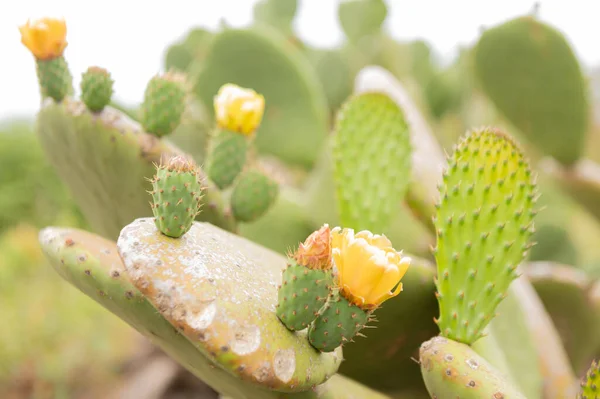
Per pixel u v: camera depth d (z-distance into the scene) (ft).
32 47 3.82
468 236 3.47
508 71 6.40
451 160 3.50
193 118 7.84
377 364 4.21
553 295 5.68
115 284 3.26
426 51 15.07
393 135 4.24
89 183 4.01
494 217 3.46
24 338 10.80
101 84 3.74
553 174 7.13
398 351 4.17
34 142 18.74
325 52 11.35
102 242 3.43
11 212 17.16
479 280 3.47
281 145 7.83
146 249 3.06
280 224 5.80
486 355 3.93
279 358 3.01
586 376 3.32
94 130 3.75
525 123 6.76
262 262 3.42
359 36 11.66
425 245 4.98
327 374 3.16
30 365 10.57
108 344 11.01
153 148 3.75
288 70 7.53
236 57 7.52
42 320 11.23
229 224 3.88
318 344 3.12
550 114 6.52
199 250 3.14
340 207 4.22
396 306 3.96
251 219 4.02
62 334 11.12
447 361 3.34
